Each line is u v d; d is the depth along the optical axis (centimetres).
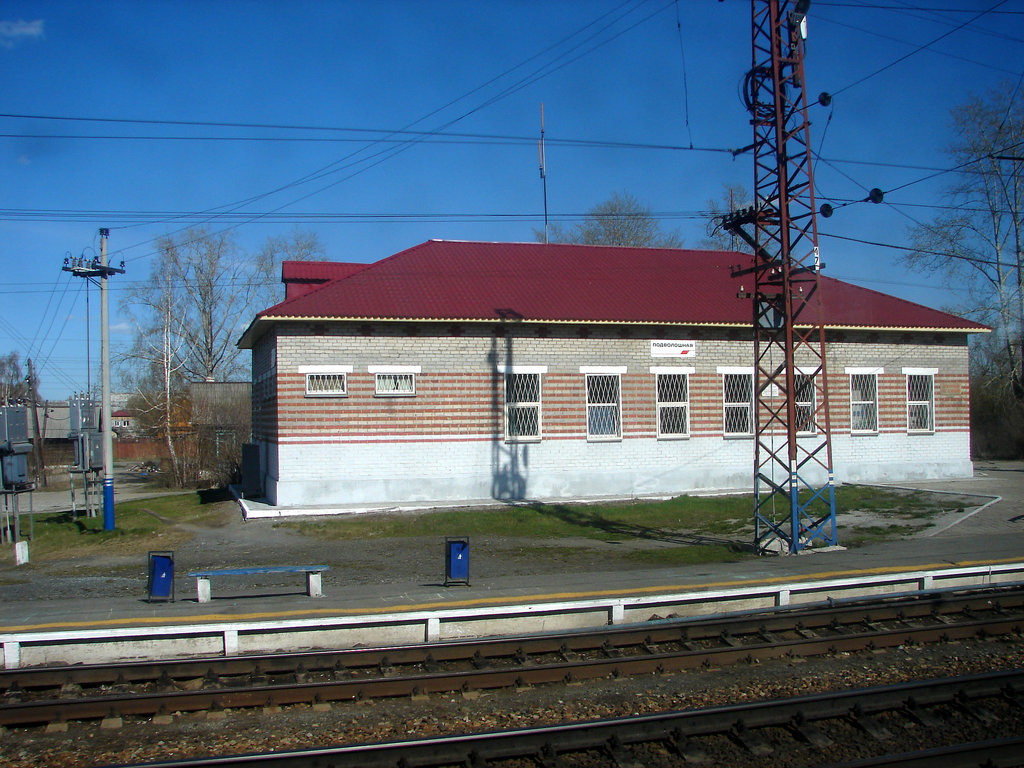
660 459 2533
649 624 1073
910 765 682
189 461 4047
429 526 2003
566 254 2950
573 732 732
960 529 1800
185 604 1152
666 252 3108
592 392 2495
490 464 2370
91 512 2492
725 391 2620
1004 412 4084
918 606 1175
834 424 2723
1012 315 3800
